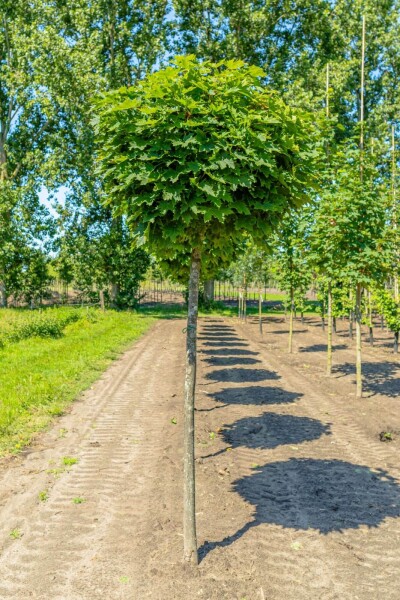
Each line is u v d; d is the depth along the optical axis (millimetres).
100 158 4391
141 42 32875
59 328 19906
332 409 9875
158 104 3885
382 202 10766
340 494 5945
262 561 4488
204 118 3883
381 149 19266
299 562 4484
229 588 4082
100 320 25781
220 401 10484
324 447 7613
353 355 17125
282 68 34312
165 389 11570
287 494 5934
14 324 19672
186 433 4547
